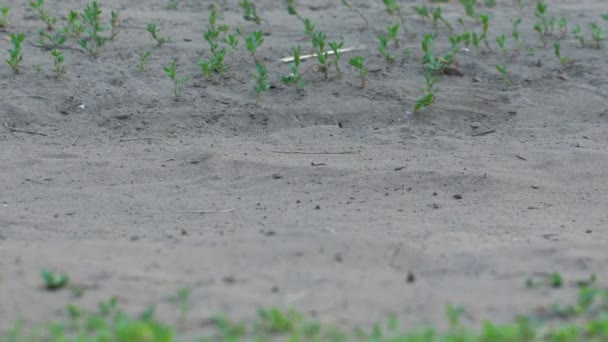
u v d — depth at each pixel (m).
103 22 46.91
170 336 18.17
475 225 27.44
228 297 20.95
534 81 42.22
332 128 37.78
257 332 19.14
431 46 45.00
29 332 19.08
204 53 43.66
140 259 23.70
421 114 39.12
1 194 30.31
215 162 33.31
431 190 31.08
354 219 27.89
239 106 39.31
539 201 30.31
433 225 27.30
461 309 20.11
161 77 41.34
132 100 39.41
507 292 21.53
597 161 33.84
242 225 27.27
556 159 34.12
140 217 28.23
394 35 44.41
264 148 35.41
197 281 22.14
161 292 21.38
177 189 31.09
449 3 52.47
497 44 46.00
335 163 33.53
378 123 38.53
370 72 42.34
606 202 30.36
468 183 31.47
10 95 39.00
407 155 34.81
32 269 22.61
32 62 41.78
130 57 43.00
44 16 45.50
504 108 39.84
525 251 24.48
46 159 33.84
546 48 45.62
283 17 48.91
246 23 47.75
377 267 23.47
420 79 42.06
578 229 27.41
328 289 21.69
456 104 39.97
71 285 21.59
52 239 25.84
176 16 48.66
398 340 18.31
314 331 19.09
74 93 39.59
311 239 25.17
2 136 36.44
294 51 40.69
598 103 40.22
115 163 33.50
